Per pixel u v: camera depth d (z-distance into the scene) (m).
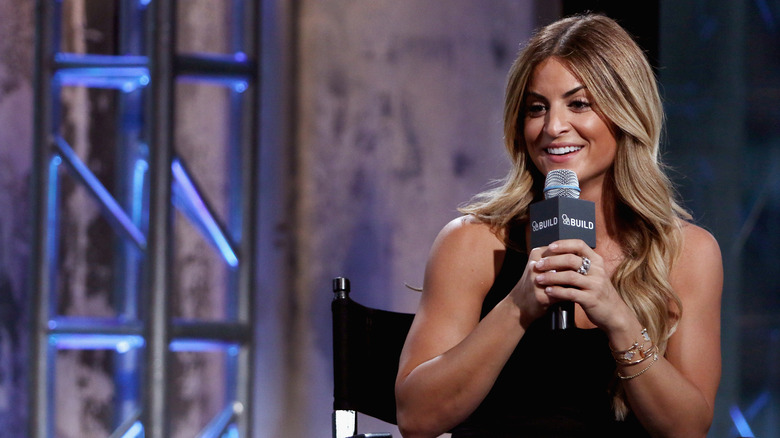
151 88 12.85
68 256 13.74
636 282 6.59
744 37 16.44
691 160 16.31
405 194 13.43
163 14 12.92
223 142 13.85
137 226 13.71
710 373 6.57
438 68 13.59
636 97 6.39
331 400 13.20
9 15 13.81
